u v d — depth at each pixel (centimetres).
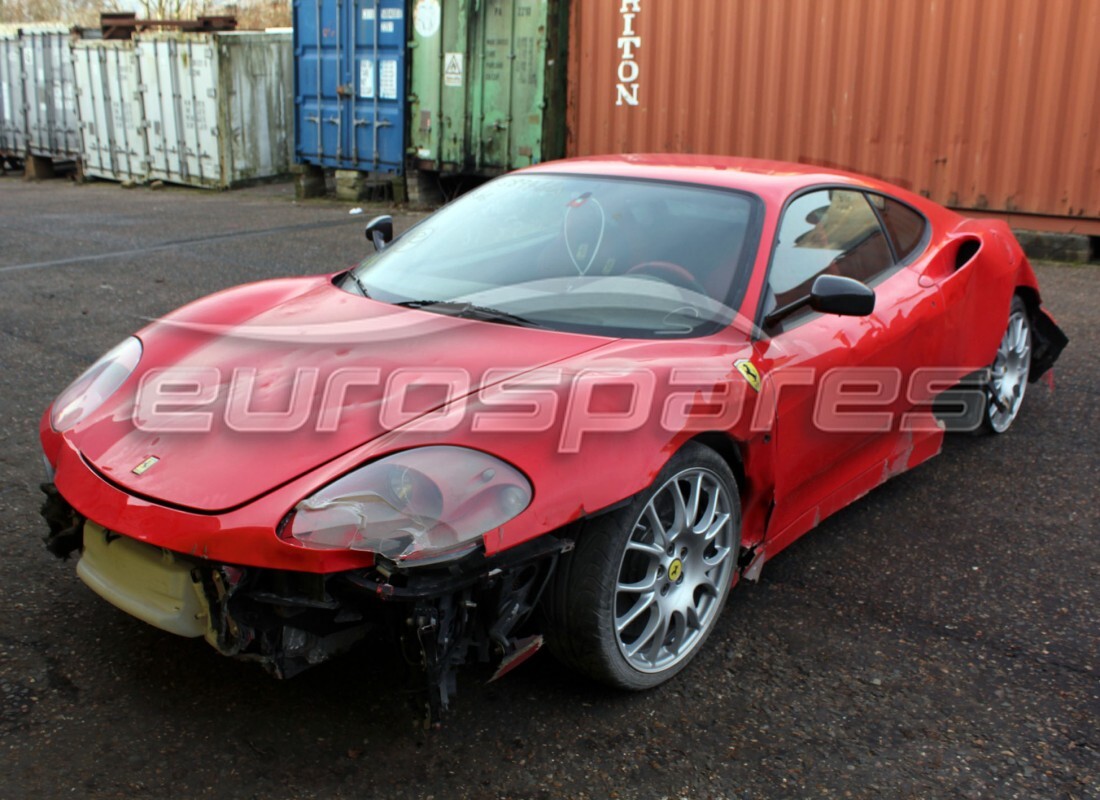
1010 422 466
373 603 213
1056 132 805
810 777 229
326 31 1244
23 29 1869
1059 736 247
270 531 207
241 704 247
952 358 389
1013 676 273
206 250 910
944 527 368
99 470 237
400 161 1215
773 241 309
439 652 211
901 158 877
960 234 418
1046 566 338
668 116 1004
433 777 224
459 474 214
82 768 222
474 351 261
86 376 287
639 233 314
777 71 927
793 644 286
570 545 226
